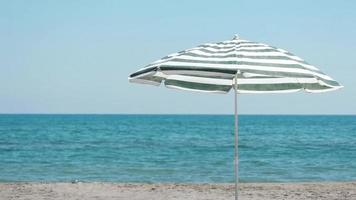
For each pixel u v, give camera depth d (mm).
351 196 15109
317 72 6707
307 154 38906
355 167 28859
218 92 6637
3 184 17547
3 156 36625
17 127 92125
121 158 35000
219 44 7000
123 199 14391
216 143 52156
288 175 24781
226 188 17016
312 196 15078
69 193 15367
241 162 31562
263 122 156250
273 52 6691
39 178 23219
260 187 17375
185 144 50281
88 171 26359
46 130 80500
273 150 42906
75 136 64250
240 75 6566
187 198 14641
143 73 6367
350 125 123375
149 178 23250
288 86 6746
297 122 156500
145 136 66062
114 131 79812
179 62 6316
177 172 25719
